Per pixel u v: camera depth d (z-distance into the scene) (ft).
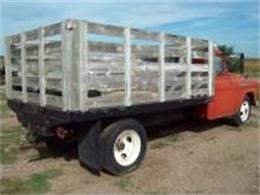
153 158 20.53
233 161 20.15
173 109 22.52
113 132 17.33
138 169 18.58
